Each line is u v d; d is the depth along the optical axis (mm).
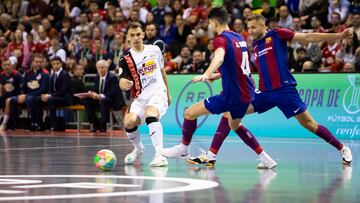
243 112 11078
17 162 12336
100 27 28047
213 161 11641
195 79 10305
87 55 26797
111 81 24500
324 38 11570
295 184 8742
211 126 22219
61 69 25672
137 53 11664
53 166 11484
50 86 25766
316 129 12062
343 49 21609
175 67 24172
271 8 25281
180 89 23078
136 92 11742
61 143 18188
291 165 11711
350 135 20281
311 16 24250
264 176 9789
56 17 31328
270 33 11891
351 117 20375
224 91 10961
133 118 11570
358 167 11312
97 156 10656
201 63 23250
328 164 11906
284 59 11859
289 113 11961
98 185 8562
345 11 23781
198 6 26641
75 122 26359
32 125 25906
